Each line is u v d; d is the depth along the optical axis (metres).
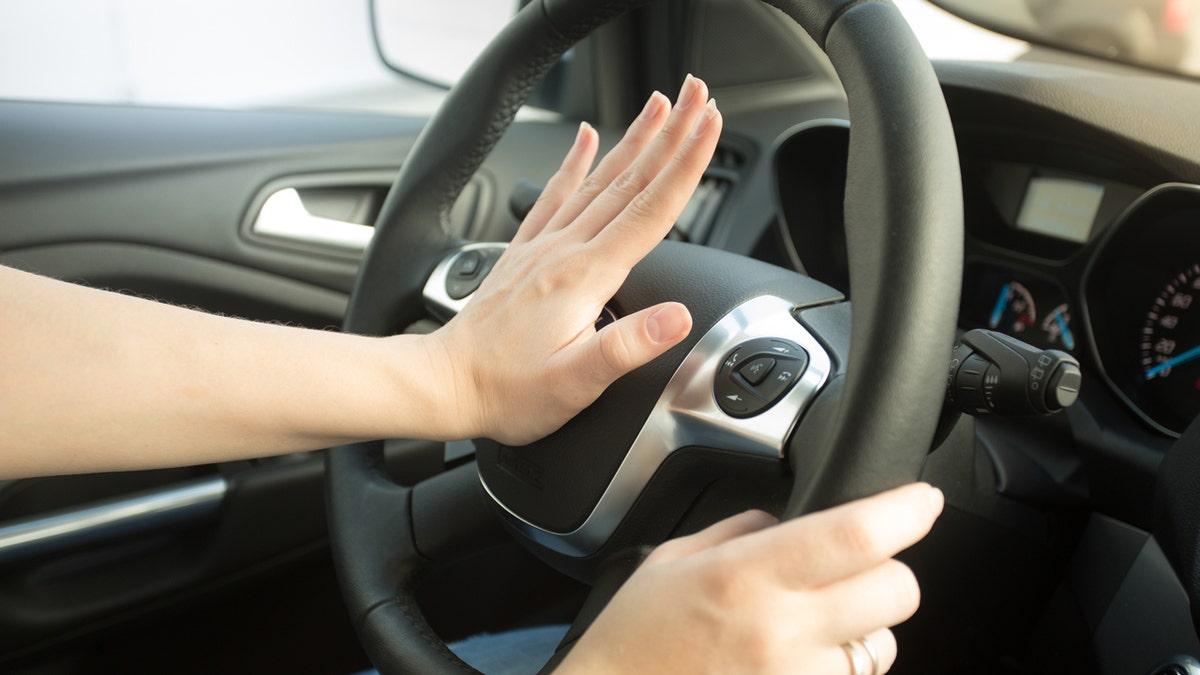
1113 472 0.82
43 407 0.45
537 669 0.77
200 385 0.48
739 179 1.33
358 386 0.51
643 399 0.55
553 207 0.61
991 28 1.13
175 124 1.19
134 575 0.98
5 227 1.05
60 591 0.94
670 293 0.59
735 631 0.33
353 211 1.30
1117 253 0.87
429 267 0.74
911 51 0.43
